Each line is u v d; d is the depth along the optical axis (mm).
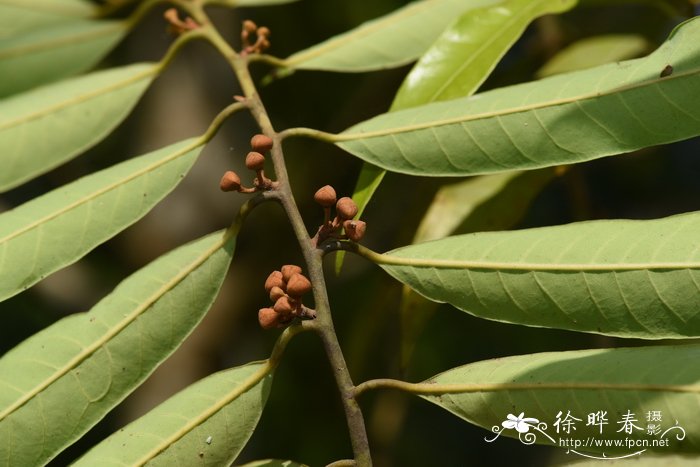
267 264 1130
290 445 1163
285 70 783
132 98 780
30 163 762
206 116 1228
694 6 832
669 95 680
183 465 674
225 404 680
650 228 664
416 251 688
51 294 1210
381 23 788
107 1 848
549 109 694
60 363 685
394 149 713
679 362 645
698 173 1427
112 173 721
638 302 660
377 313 862
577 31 866
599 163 1347
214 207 1188
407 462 1367
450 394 666
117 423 1189
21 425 678
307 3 1124
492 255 679
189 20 810
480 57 748
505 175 793
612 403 646
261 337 1205
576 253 669
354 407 675
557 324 671
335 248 694
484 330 1200
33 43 823
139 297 696
